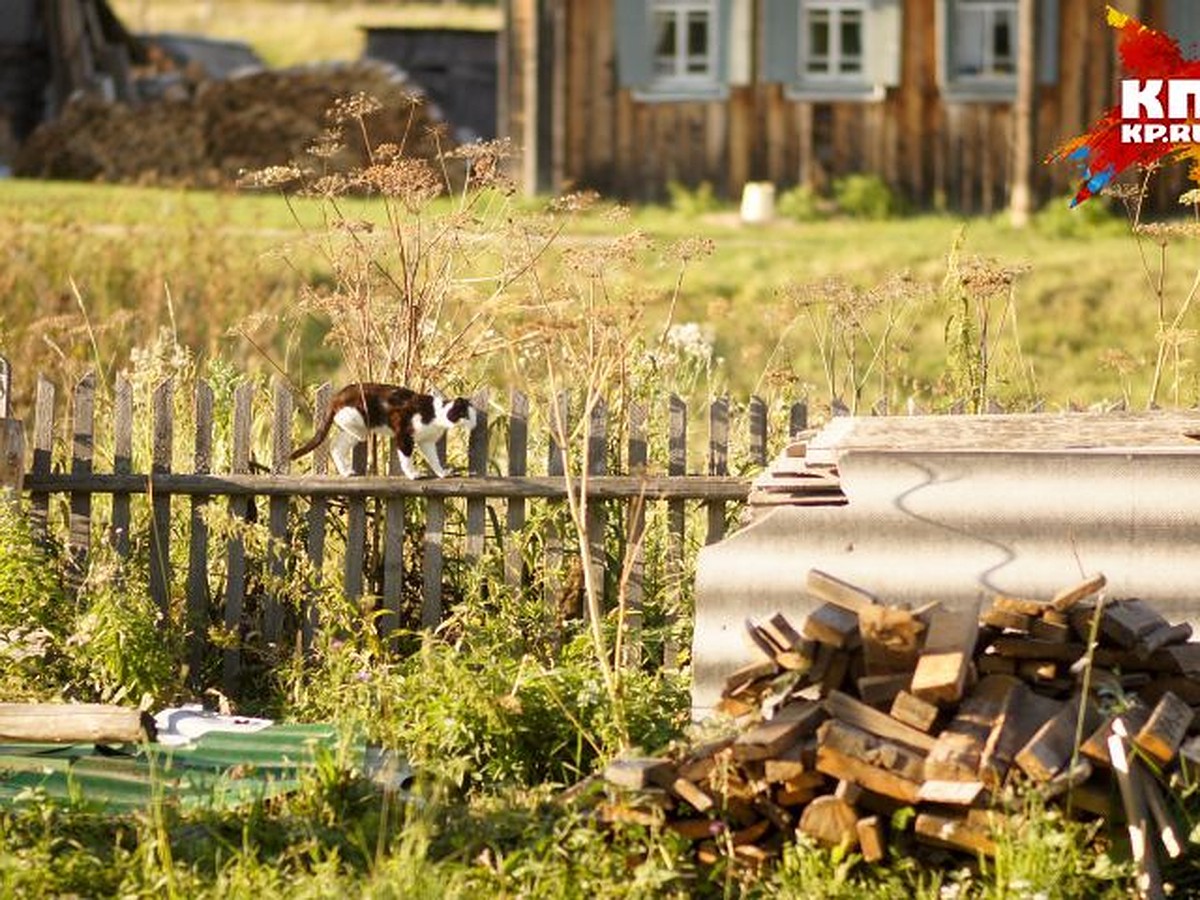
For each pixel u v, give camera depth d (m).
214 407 29.02
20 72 106.12
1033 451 21.83
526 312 30.69
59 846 20.23
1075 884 18.36
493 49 122.38
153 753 22.27
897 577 22.03
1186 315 54.91
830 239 68.12
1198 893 18.84
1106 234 69.69
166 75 114.44
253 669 26.58
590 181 79.56
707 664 22.47
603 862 19.28
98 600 25.52
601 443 26.41
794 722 19.30
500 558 26.66
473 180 29.47
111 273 51.56
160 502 26.67
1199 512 21.53
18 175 91.75
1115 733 18.89
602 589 26.45
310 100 90.12
